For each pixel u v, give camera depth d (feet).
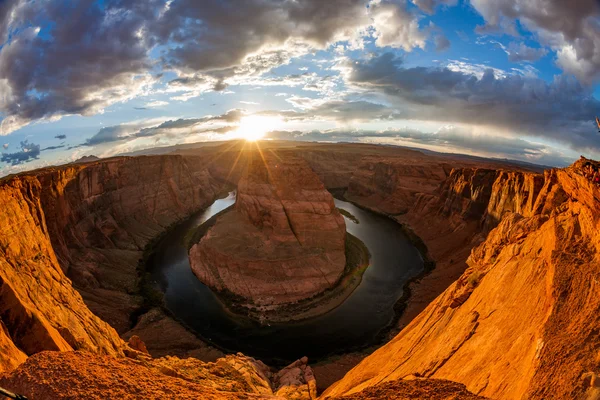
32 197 144.15
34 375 37.42
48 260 108.88
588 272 43.57
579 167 80.02
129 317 169.27
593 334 34.53
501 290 63.36
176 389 39.86
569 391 30.12
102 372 39.86
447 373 53.83
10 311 63.10
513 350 45.60
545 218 82.58
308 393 103.55
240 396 43.50
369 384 72.79
